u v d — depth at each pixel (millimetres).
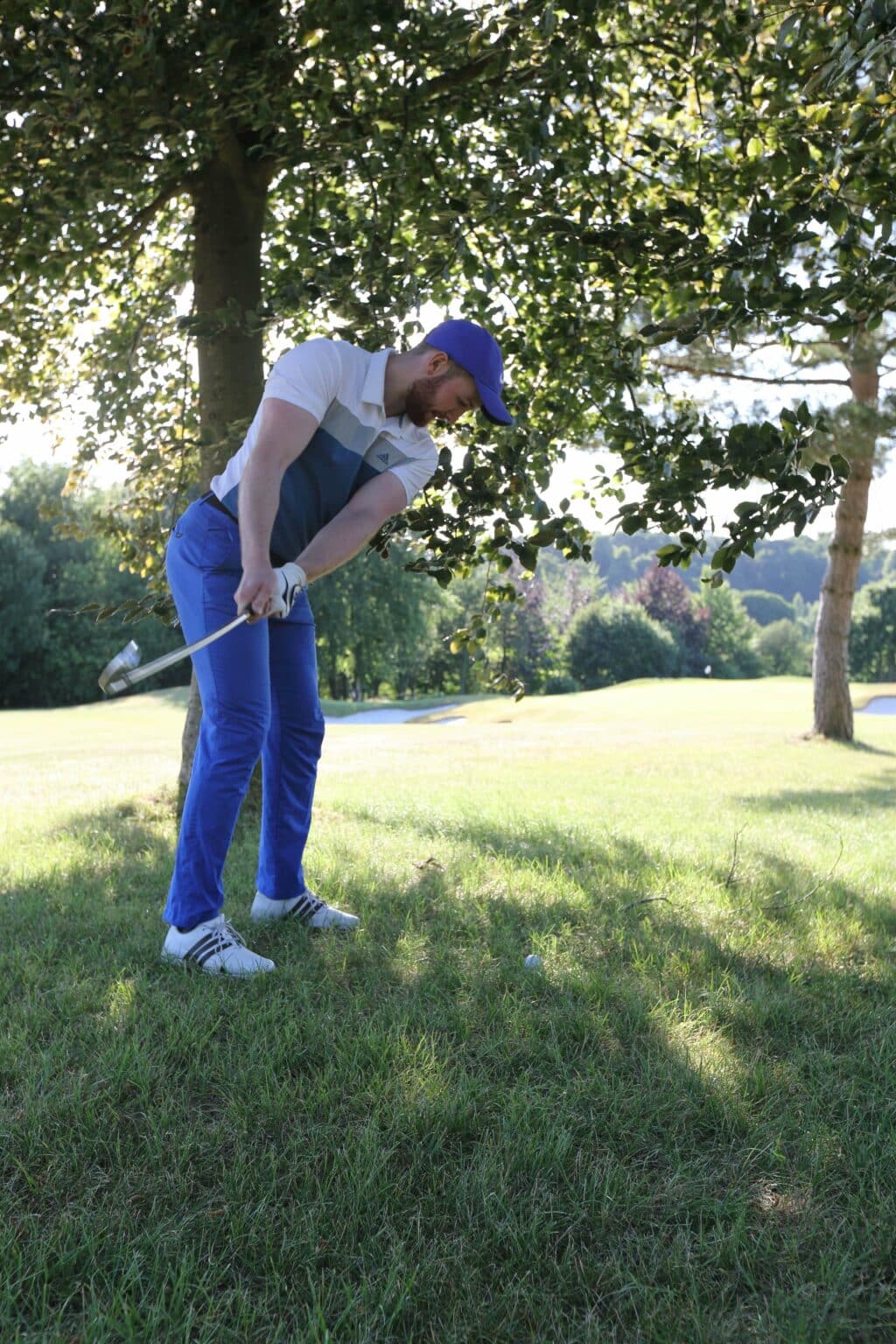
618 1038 2480
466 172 5207
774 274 3377
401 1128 1992
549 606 72250
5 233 5918
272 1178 1827
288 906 3422
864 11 2686
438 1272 1594
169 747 17734
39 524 49969
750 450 3012
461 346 2855
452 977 2844
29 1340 1427
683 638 79750
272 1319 1496
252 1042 2346
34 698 49906
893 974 3043
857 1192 1851
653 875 4391
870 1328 1497
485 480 3402
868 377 12898
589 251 4293
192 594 2982
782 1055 2420
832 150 3699
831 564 16609
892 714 25812
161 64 4801
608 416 3705
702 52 5527
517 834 5719
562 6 4609
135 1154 1906
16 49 4949
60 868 4684
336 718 33469
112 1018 2496
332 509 3006
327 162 5141
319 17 4977
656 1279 1606
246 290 6531
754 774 11703
